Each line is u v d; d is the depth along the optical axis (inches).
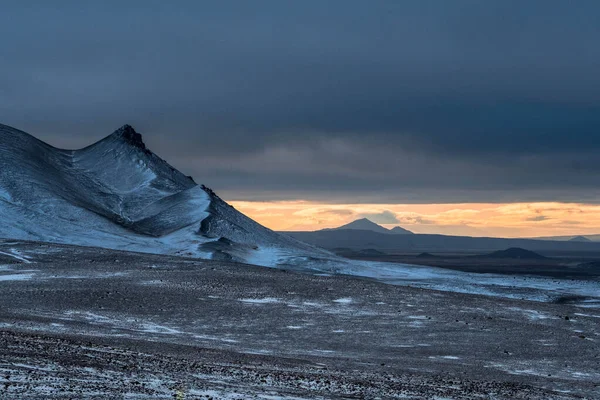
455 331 2630.4
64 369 1259.8
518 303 3245.6
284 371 1611.7
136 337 2146.9
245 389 1272.1
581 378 2062.0
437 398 1406.3
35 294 2832.2
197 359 1667.1
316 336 2482.8
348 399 1283.2
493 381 1815.9
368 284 3412.9
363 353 2247.8
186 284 3218.5
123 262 4030.5
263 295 3078.2
